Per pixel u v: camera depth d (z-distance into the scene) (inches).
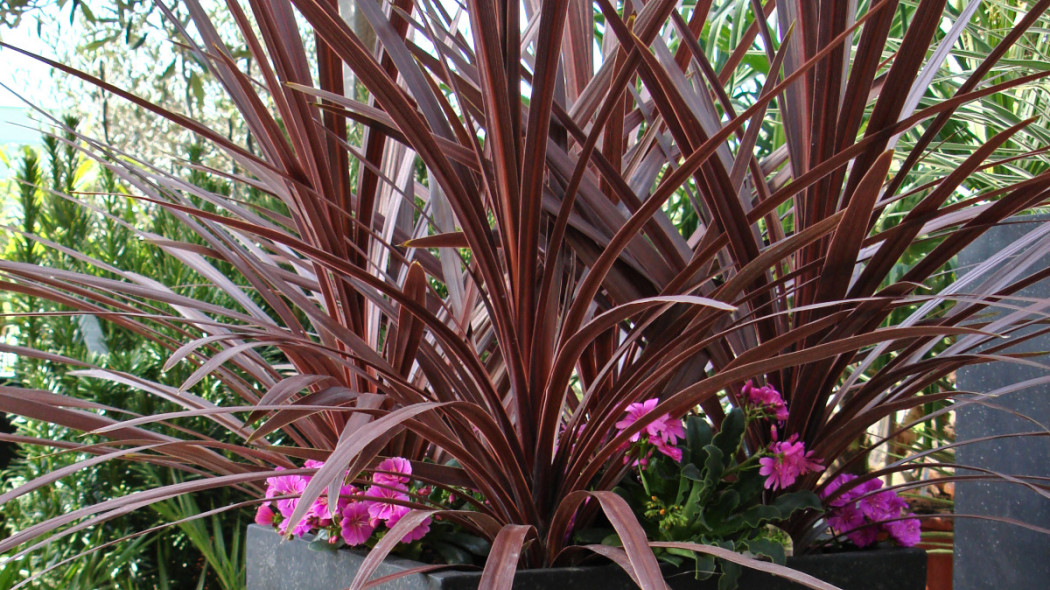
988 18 75.9
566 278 44.3
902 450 82.1
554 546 35.9
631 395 34.7
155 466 75.2
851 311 35.5
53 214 82.2
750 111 31.1
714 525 37.0
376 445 31.5
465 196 33.8
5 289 34.1
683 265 40.1
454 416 36.0
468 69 40.0
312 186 40.4
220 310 37.5
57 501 71.6
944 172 70.2
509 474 37.3
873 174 32.0
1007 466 50.1
